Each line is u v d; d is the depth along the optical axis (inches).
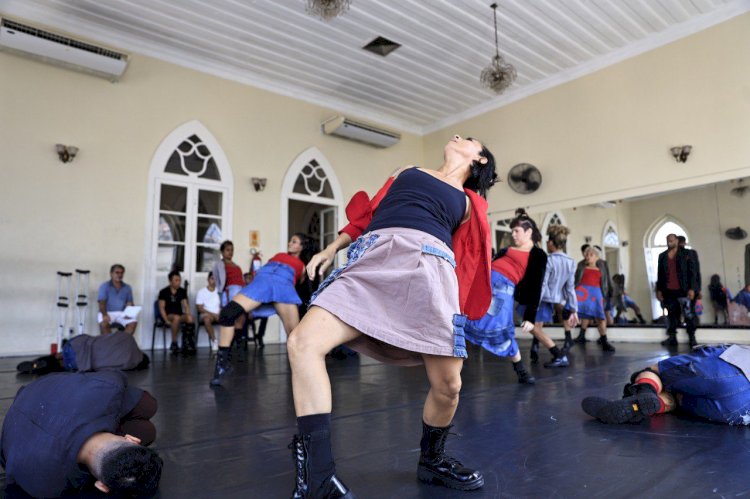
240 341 241.0
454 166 60.2
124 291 239.3
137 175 262.1
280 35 268.1
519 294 135.6
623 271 280.7
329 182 338.6
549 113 323.0
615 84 293.3
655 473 59.2
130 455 50.6
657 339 265.1
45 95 239.5
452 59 298.5
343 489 44.2
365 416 96.0
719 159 251.9
